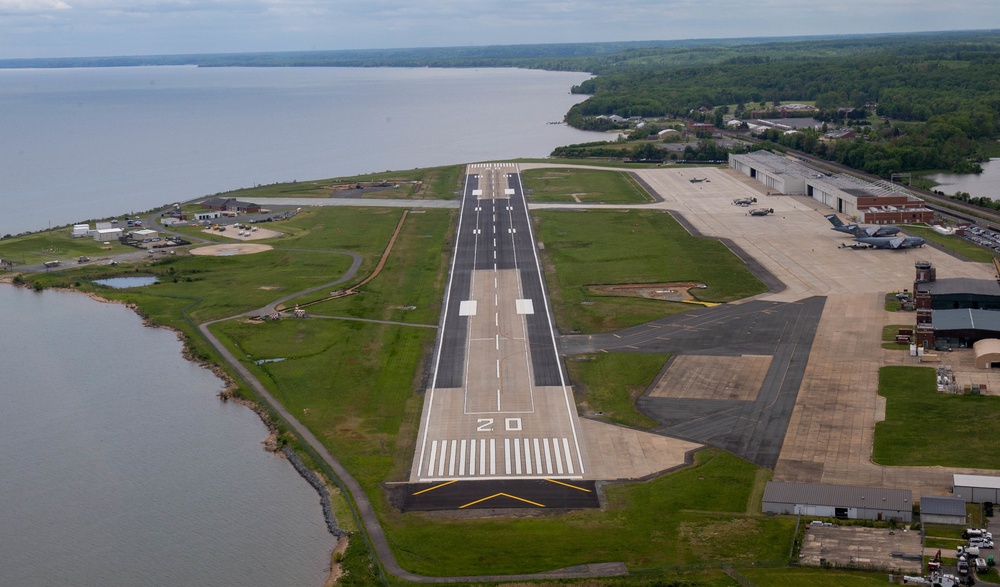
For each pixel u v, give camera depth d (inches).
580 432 4598.9
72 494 4165.8
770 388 5068.9
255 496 4094.5
